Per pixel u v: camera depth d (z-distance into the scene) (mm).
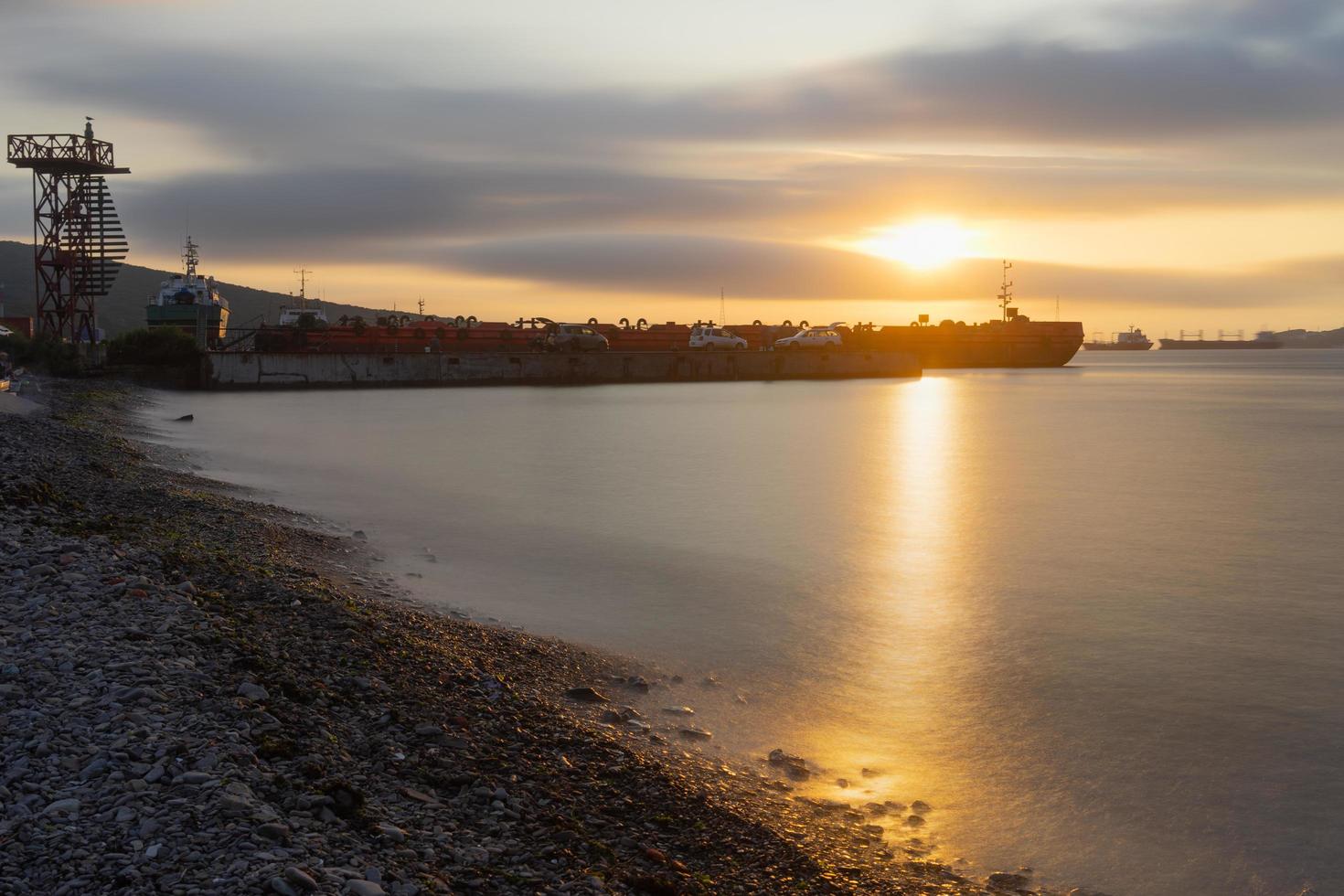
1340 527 29172
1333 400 107062
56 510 18453
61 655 10305
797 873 8406
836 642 16094
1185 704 13422
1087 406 93250
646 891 7633
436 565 20359
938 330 190750
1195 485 38594
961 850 9281
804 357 132875
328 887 6598
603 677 13594
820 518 29375
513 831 8273
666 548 23953
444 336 111250
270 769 8297
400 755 9344
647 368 119062
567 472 38750
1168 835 9695
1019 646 16141
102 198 85375
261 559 17719
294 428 53500
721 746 11438
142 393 72625
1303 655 15859
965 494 35750
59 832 6988
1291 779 10984
